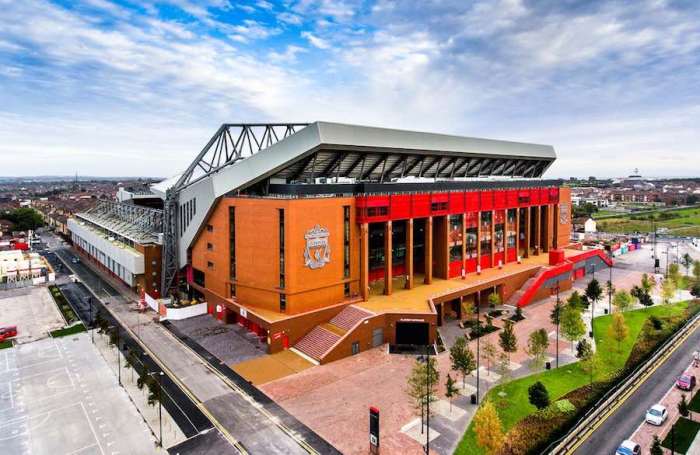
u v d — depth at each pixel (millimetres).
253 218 68438
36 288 103312
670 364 57719
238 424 43688
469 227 90500
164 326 73875
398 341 65750
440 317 74125
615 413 45469
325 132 64562
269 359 59594
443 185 83875
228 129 87750
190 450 39625
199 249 84438
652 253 149750
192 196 82250
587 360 52156
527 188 105000
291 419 44469
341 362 58781
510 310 83000
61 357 61531
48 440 41656
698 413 45031
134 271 92500
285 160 67125
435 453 38531
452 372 55281
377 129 72625
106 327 65750
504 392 49719
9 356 62062
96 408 47438
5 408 47719
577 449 39188
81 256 146125
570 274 101000
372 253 82125
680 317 76500
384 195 73188
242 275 71750
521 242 113375
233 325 73688
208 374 55125
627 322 74500
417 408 42062
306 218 65250
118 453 39469
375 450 38094
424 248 88625
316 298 67562
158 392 43594
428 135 82250
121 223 120688
